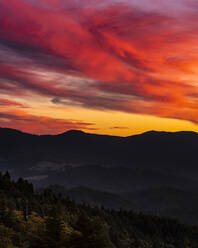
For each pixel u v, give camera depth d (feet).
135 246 320.91
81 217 150.51
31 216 344.49
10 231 247.70
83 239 146.00
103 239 148.05
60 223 157.28
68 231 156.56
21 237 241.76
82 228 148.46
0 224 262.47
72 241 146.72
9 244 225.15
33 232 167.02
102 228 151.12
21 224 278.87
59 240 152.25
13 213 296.10
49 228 155.53
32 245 155.53
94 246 145.59
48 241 151.94
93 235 146.20
